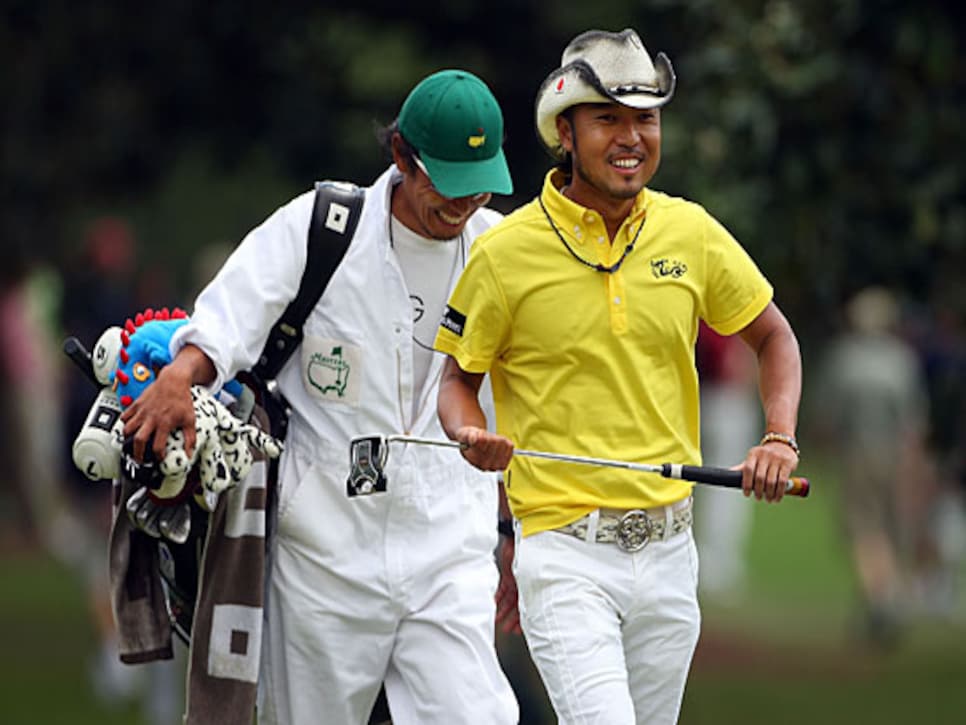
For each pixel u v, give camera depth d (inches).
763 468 750.5
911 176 1354.6
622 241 770.8
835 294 1396.4
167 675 1501.0
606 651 768.9
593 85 748.6
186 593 868.0
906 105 1346.0
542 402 775.1
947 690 1786.4
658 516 775.7
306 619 857.5
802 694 1769.2
